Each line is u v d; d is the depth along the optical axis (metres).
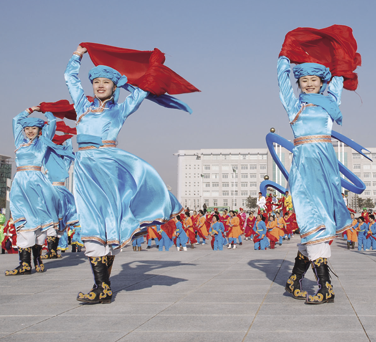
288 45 7.07
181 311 5.52
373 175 135.50
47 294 7.00
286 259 12.78
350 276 8.84
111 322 4.98
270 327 4.64
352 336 4.24
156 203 6.79
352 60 7.05
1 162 90.19
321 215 6.25
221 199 151.12
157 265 11.29
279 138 19.80
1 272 10.45
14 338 4.35
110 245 6.33
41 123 10.75
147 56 7.41
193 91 7.10
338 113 6.68
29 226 10.02
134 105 6.88
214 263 11.74
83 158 6.67
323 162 6.48
